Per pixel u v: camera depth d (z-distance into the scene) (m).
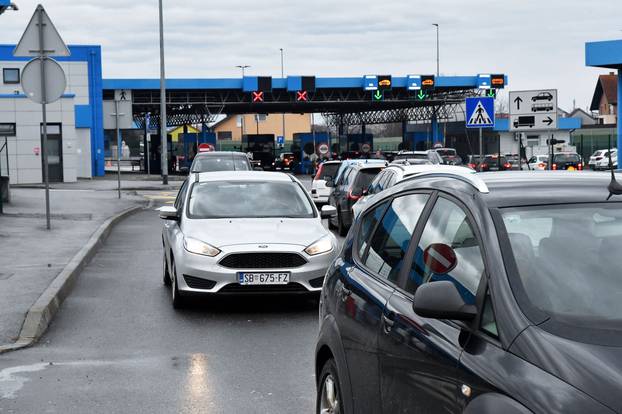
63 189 44.25
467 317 4.25
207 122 88.31
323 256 12.56
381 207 6.32
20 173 51.50
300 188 14.73
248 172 15.38
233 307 12.91
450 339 4.38
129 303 13.20
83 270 16.55
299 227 13.23
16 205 29.61
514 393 3.69
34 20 20.44
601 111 139.62
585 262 4.41
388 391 4.98
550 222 4.64
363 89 83.12
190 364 9.41
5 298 12.35
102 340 10.66
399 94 86.25
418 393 4.56
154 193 43.31
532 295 4.18
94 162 69.12
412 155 44.78
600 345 3.76
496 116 121.69
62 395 8.23
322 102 84.19
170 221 14.64
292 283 12.40
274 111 99.56
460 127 96.69
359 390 5.48
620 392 3.43
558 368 3.66
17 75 61.19
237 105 89.06
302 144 85.75
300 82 79.12
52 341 10.62
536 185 5.05
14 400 8.07
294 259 12.45
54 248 18.41
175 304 12.72
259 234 12.73
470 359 4.10
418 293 4.35
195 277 12.38
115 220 26.55
